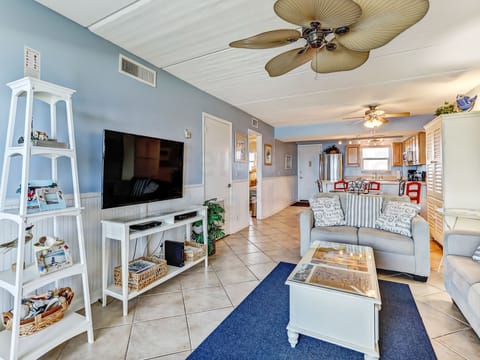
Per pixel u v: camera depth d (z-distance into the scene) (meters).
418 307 2.18
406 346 1.70
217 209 3.63
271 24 2.18
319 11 1.29
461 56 2.70
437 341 1.76
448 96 4.09
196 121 3.76
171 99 3.26
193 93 3.69
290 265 3.20
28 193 1.60
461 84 3.54
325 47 1.75
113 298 2.38
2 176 1.60
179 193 3.22
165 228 2.57
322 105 4.68
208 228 3.57
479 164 2.95
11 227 1.75
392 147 8.11
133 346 1.73
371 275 1.83
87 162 2.26
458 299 1.97
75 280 2.20
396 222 2.97
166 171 3.00
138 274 2.24
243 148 5.25
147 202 2.72
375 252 2.85
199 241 3.38
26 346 1.49
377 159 8.55
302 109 5.00
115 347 1.72
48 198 1.66
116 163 2.35
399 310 2.14
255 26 2.21
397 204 3.15
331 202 3.52
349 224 3.37
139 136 2.61
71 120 1.75
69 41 2.12
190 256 2.94
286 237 4.58
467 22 2.08
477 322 1.64
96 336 1.83
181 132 3.44
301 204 8.91
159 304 2.27
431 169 4.09
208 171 4.06
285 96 4.16
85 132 2.25
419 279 2.69
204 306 2.23
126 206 2.57
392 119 5.72
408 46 2.47
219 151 4.38
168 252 2.86
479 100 3.49
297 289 1.72
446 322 1.97
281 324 1.97
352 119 5.88
